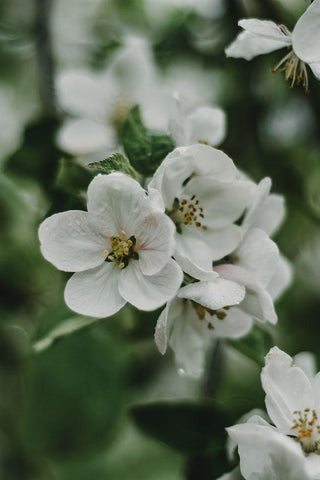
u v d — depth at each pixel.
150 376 0.48
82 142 0.43
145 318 0.39
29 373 0.40
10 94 0.54
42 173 0.42
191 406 0.37
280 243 0.49
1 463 0.51
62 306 0.36
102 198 0.32
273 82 0.49
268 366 0.32
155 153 0.35
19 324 0.43
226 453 0.37
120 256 0.32
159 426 0.37
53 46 0.47
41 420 0.39
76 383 0.39
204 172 0.33
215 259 0.34
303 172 0.50
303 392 0.32
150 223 0.32
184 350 0.35
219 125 0.37
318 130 0.49
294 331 0.50
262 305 0.32
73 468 0.45
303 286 0.51
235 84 0.50
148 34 0.51
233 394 0.47
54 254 0.32
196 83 0.50
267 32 0.32
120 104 0.44
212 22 0.49
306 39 0.32
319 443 0.32
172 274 0.32
